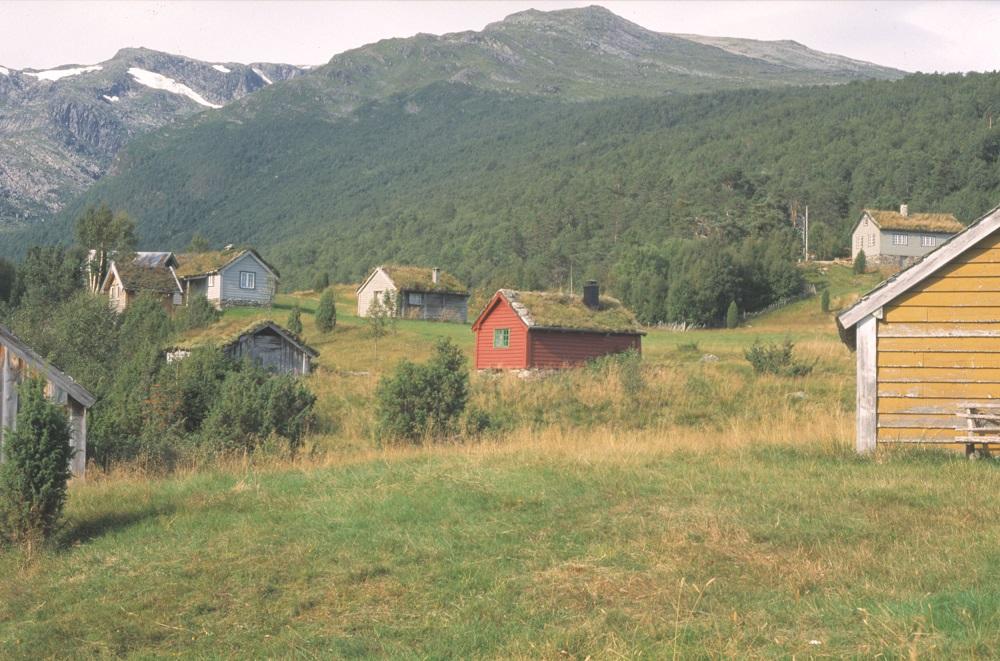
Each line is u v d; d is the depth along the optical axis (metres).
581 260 178.62
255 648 9.76
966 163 195.62
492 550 12.20
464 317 86.56
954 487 14.46
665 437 22.69
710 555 11.55
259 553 12.70
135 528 14.40
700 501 14.09
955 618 8.67
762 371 40.00
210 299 83.69
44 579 12.48
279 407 28.81
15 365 20.34
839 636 8.69
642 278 110.62
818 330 80.06
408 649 9.27
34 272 69.88
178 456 23.72
